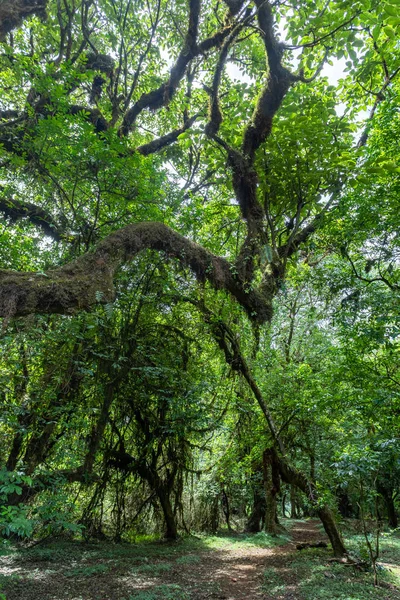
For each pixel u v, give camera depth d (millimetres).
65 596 6234
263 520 14469
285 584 7234
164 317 9633
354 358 7793
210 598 6527
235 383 10250
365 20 7539
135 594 6375
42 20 11312
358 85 10406
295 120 8195
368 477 7473
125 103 12484
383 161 7547
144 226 6629
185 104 11812
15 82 10609
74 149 7434
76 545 9773
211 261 7578
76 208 8836
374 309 7441
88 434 9281
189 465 11695
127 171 7852
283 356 11375
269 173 9430
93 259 5691
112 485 10914
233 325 9648
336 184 8781
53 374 8039
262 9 8062
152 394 9672
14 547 8992
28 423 7773
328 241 8852
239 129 10422
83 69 11070
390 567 8516
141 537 11625
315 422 9406
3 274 4820
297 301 12609
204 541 11555
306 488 8906
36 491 7363
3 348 6789
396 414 7406
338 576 7418
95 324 7258
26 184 9086
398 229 7547
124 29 12469
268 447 9922
